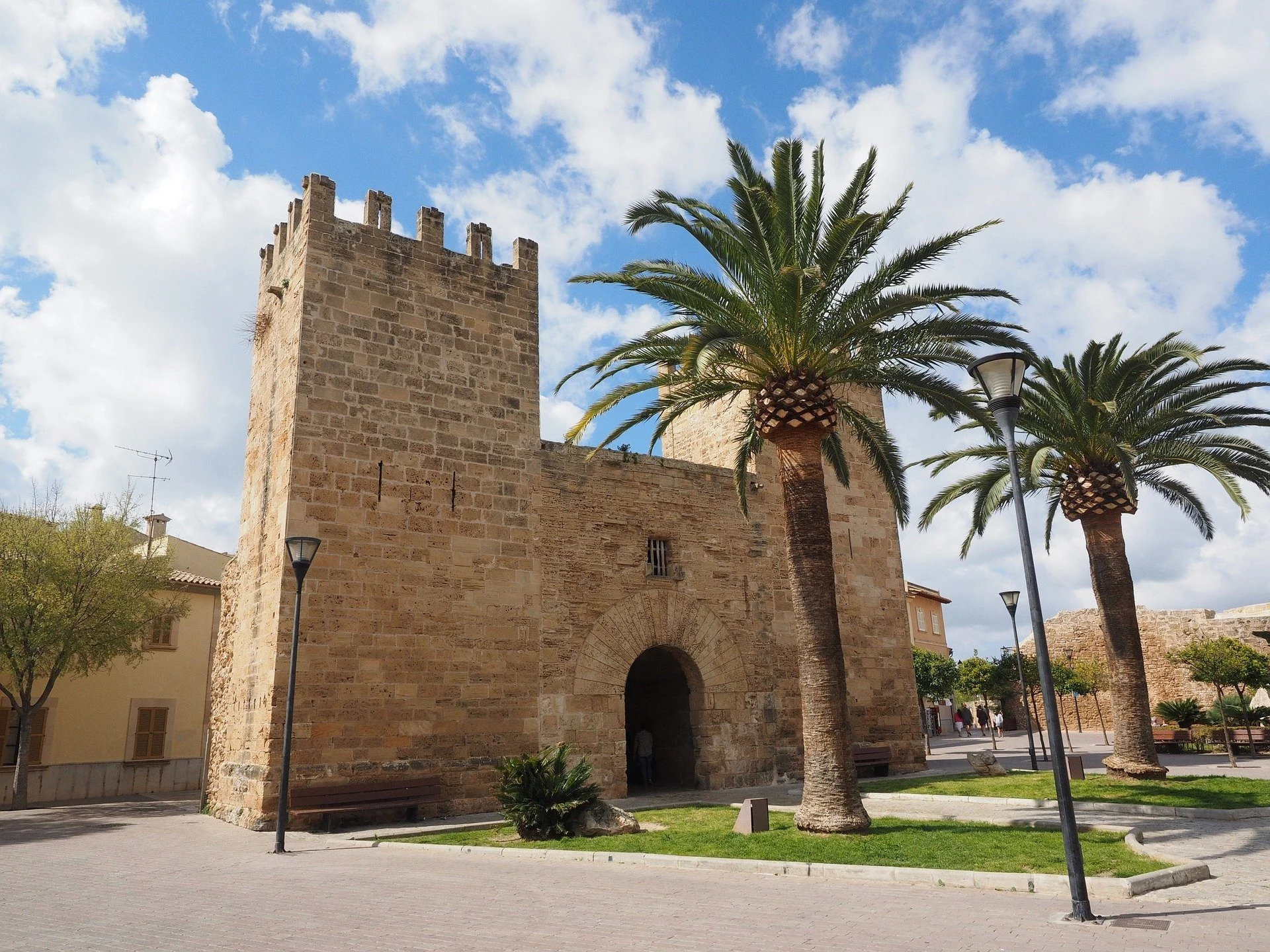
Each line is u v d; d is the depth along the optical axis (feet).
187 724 97.55
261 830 50.75
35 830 55.16
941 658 147.23
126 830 53.52
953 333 49.83
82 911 28.37
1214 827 42.60
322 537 56.13
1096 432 61.72
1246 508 54.39
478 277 67.72
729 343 44.45
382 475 59.47
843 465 64.49
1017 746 122.72
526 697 62.08
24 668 78.59
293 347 59.36
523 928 25.11
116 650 83.10
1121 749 61.57
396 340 62.28
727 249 48.55
